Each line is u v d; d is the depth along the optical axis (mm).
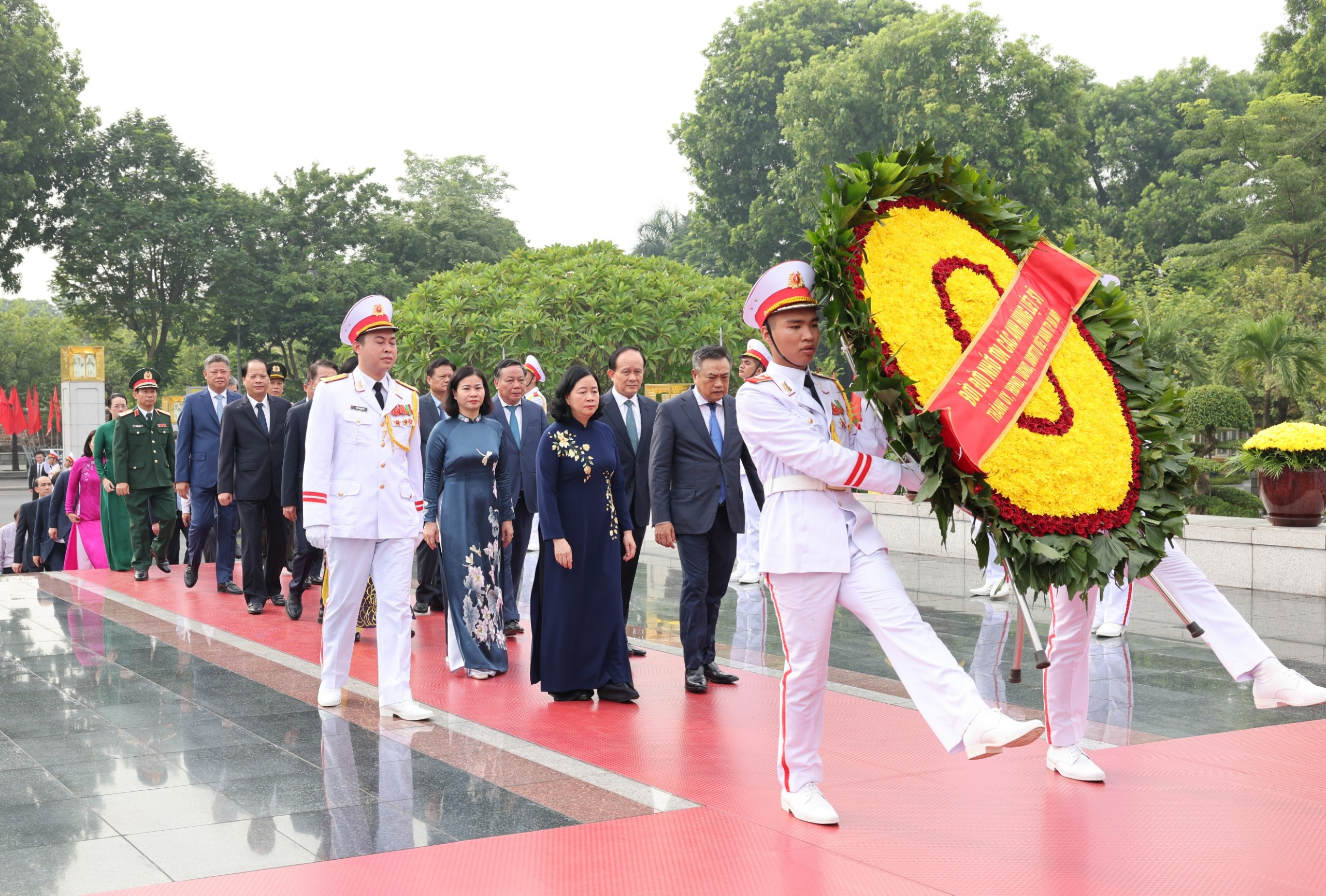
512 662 7285
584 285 22109
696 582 6371
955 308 4004
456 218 48844
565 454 6113
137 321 46031
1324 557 9750
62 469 17047
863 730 5398
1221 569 10547
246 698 6148
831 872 3527
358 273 44594
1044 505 3840
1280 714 5738
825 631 4000
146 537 11203
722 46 44750
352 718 5703
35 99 41125
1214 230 42938
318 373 8711
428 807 4223
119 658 7270
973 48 35000
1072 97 35781
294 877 3512
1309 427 10273
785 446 3896
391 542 5836
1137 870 3537
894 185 4121
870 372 3746
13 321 58250
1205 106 34656
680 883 3441
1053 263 4344
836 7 44188
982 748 3529
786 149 42188
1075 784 4496
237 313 44844
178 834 3926
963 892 3354
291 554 10875
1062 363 4164
